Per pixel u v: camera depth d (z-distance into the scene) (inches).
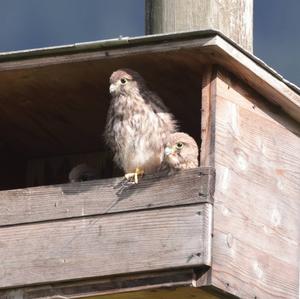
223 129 536.1
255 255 541.0
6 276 544.1
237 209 534.9
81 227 537.0
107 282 527.8
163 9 583.8
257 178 553.3
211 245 512.1
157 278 517.7
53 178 654.5
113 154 601.0
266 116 568.4
